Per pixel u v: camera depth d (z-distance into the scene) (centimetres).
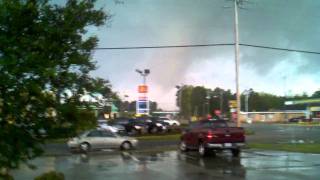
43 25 812
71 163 2503
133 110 11550
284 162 2344
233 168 2139
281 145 3472
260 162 2366
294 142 3875
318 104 13850
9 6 780
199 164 2347
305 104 14162
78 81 850
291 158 2541
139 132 5434
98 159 2734
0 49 788
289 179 1761
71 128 846
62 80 827
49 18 826
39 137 838
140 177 1900
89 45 856
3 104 792
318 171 1980
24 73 788
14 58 770
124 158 2769
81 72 857
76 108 838
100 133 3366
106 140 3375
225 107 14362
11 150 809
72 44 844
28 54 782
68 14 829
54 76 785
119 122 5694
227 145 2720
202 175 1925
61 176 1253
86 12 847
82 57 841
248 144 3625
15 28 800
